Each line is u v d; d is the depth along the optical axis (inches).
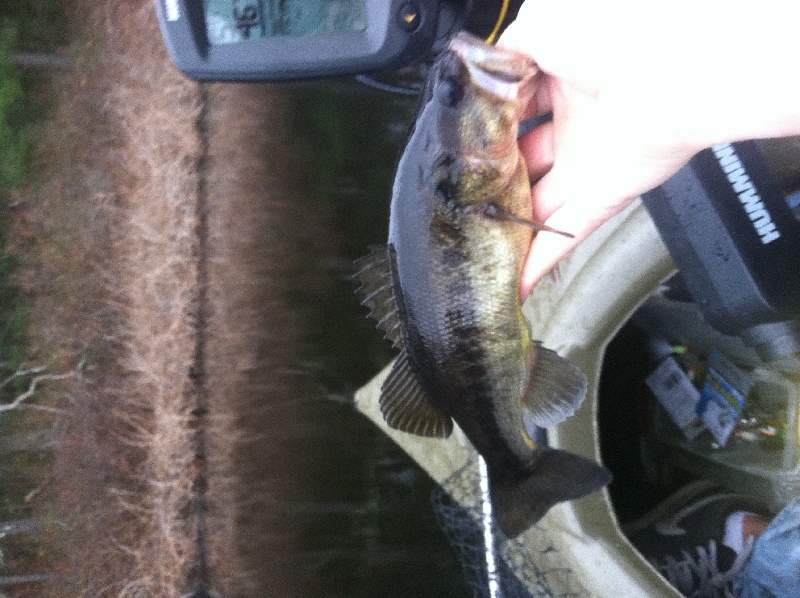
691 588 23.7
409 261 15.1
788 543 21.0
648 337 25.7
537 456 16.4
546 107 15.6
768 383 22.7
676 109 12.3
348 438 31.7
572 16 12.8
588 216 14.7
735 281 17.0
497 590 23.1
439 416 16.1
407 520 31.0
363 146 30.6
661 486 25.7
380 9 17.4
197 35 18.1
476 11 18.7
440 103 14.7
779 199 16.5
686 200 17.2
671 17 11.8
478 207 14.8
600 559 20.3
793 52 11.0
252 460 31.9
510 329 15.4
